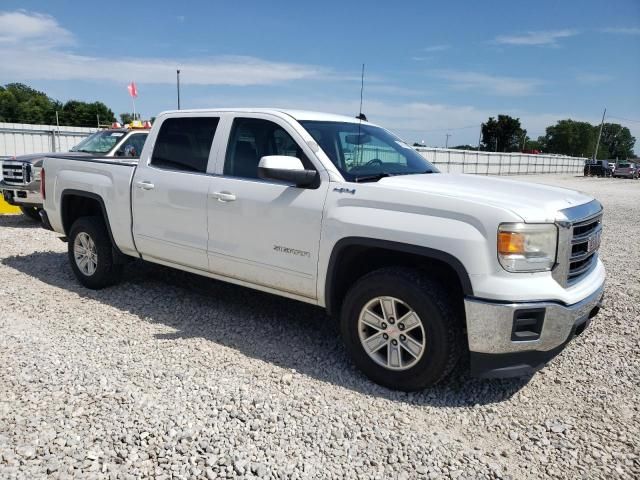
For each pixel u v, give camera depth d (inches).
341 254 152.3
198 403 133.5
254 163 174.9
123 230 211.6
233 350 168.7
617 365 165.0
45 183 245.9
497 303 127.6
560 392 147.8
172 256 197.5
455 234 132.1
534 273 130.6
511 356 131.6
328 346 174.7
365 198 147.0
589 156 5231.3
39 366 151.3
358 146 175.0
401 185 147.8
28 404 130.6
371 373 148.2
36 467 106.9
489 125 3661.4
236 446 116.5
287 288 166.2
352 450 116.8
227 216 175.5
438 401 141.0
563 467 114.3
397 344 143.2
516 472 112.0
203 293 227.8
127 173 208.4
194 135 192.5
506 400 142.6
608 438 125.6
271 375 151.7
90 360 156.9
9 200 394.6
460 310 140.9
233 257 176.6
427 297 135.3
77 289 231.0
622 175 2005.4
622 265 305.4
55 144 695.1
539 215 130.5
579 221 137.8
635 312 213.5
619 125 5954.7
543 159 2178.9
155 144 203.3
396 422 129.2
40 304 209.0
